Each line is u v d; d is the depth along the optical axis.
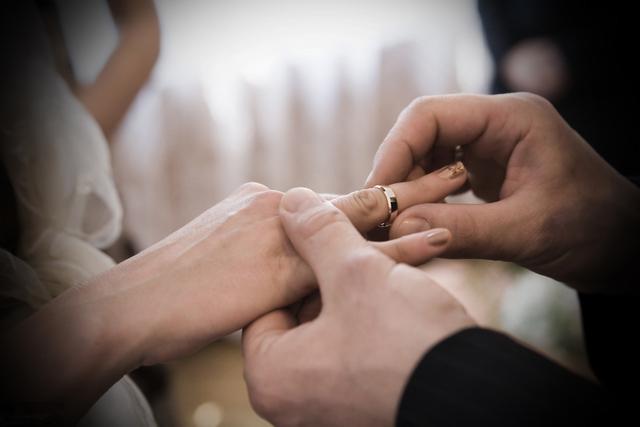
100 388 0.40
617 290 0.47
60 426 0.39
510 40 0.70
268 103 0.89
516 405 0.33
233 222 0.43
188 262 0.42
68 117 0.47
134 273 0.42
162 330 0.40
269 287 0.41
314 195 0.40
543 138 0.45
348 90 0.88
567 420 0.32
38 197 0.45
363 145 0.91
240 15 0.83
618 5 0.64
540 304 0.62
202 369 0.88
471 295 0.81
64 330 0.40
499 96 0.46
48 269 0.45
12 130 0.45
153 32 0.59
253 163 0.92
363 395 0.35
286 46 0.85
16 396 0.38
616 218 0.45
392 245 0.38
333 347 0.36
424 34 0.85
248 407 0.79
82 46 0.70
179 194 0.92
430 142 0.46
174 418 0.77
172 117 0.86
